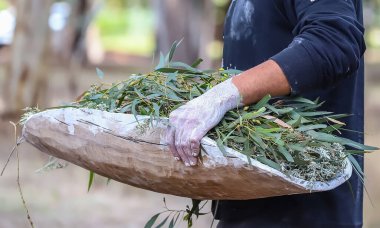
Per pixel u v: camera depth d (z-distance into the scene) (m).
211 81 2.97
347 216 3.04
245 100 2.71
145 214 8.93
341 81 3.04
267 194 2.67
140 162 2.76
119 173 2.85
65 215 8.59
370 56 32.28
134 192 10.11
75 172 10.78
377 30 37.22
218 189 2.71
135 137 2.74
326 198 3.00
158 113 2.71
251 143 2.67
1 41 27.69
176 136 2.66
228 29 3.19
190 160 2.66
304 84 2.71
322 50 2.70
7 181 10.38
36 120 3.00
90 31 31.50
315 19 2.77
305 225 2.99
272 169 2.59
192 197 2.85
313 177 2.64
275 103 2.89
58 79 20.83
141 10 53.16
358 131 3.05
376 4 29.88
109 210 9.00
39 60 14.91
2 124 14.44
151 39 43.62
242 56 3.09
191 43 20.92
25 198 9.35
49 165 3.32
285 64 2.69
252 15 3.05
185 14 20.88
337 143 2.75
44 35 14.95
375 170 11.64
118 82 3.05
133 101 2.83
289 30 3.00
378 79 26.47
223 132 2.70
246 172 2.61
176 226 8.18
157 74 2.99
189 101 2.70
